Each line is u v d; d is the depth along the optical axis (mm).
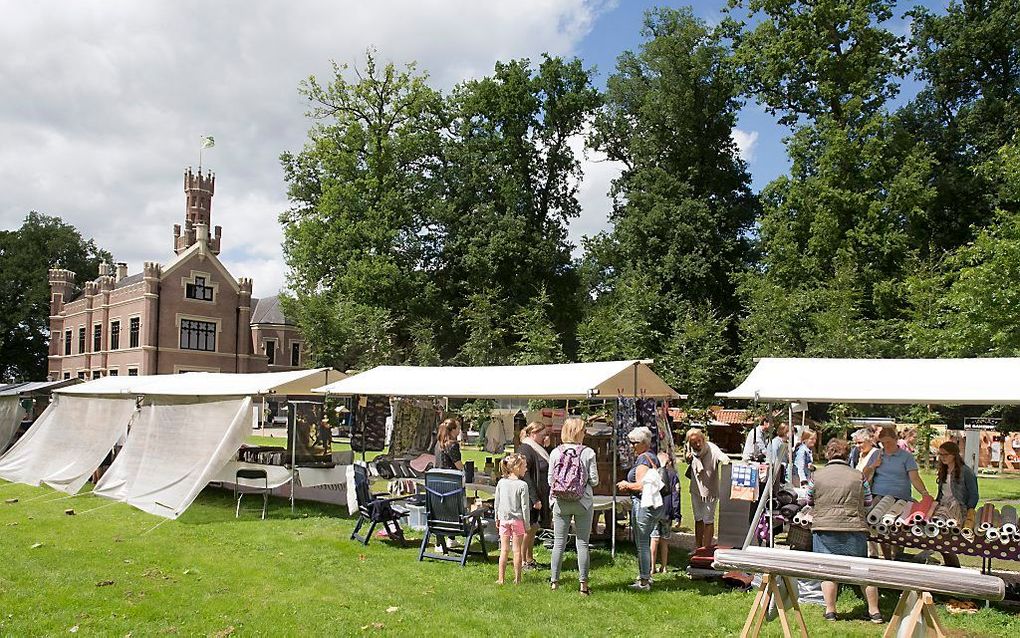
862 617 7223
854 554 6992
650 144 39781
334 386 13148
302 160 40062
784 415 12930
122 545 10141
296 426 13508
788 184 31953
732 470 9188
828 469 7285
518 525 8375
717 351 32688
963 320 18594
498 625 6863
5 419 21422
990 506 8164
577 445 8031
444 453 10789
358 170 38719
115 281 55156
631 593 7988
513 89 40781
